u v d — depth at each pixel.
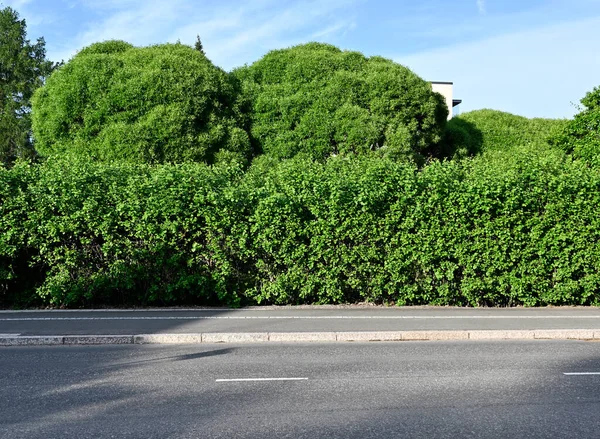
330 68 26.16
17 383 7.25
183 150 22.16
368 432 5.47
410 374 7.66
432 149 31.06
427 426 5.63
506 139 37.56
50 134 22.83
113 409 6.18
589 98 28.28
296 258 13.44
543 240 13.47
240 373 7.73
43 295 12.98
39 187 12.87
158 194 13.08
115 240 13.07
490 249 13.35
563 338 10.45
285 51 27.47
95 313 12.41
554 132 30.23
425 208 13.30
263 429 5.55
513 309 13.23
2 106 50.53
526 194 13.41
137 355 8.91
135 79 22.34
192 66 23.39
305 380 7.36
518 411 6.10
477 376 7.56
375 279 13.38
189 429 5.56
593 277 13.55
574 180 13.56
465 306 13.61
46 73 51.66
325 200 13.32
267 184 13.48
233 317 11.86
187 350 9.31
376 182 13.31
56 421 5.80
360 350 9.30
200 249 13.38
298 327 10.73
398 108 25.95
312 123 24.53
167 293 13.34
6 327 10.72
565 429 5.55
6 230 12.84
